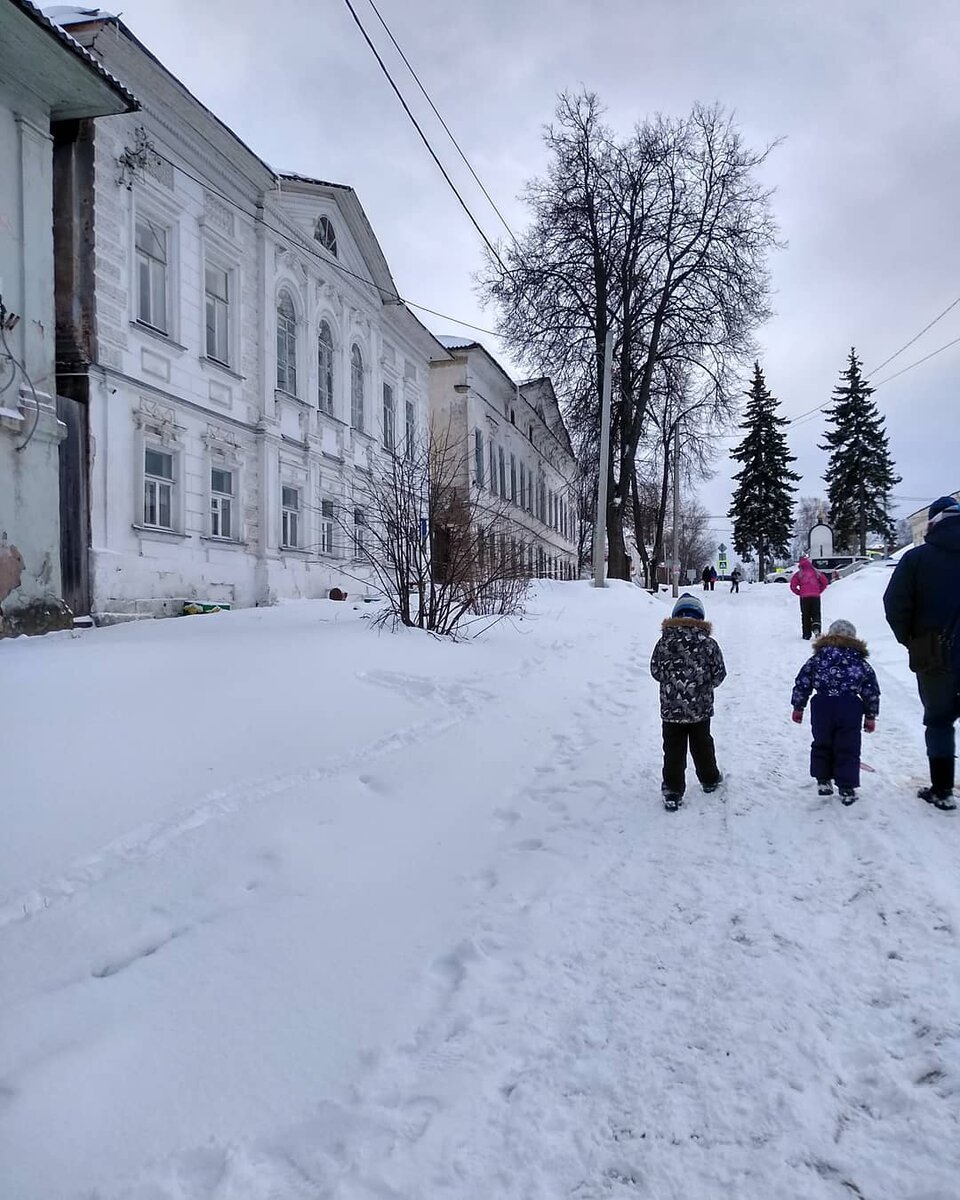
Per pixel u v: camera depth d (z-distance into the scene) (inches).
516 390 1432.1
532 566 520.7
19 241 406.0
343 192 754.2
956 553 188.4
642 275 1162.0
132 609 512.4
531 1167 87.6
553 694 343.0
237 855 161.0
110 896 140.9
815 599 534.9
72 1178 86.4
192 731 218.2
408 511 433.1
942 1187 80.5
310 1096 99.8
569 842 182.5
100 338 485.7
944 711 188.7
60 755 187.0
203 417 588.7
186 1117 95.7
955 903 139.1
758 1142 88.9
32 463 405.7
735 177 1116.5
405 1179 86.5
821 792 201.3
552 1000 118.9
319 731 238.8
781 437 2336.4
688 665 205.5
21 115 407.8
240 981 122.9
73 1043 105.9
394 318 960.9
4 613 385.7
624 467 1208.8
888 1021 107.7
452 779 222.8
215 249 606.9
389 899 153.7
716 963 125.6
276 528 681.6
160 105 533.3
